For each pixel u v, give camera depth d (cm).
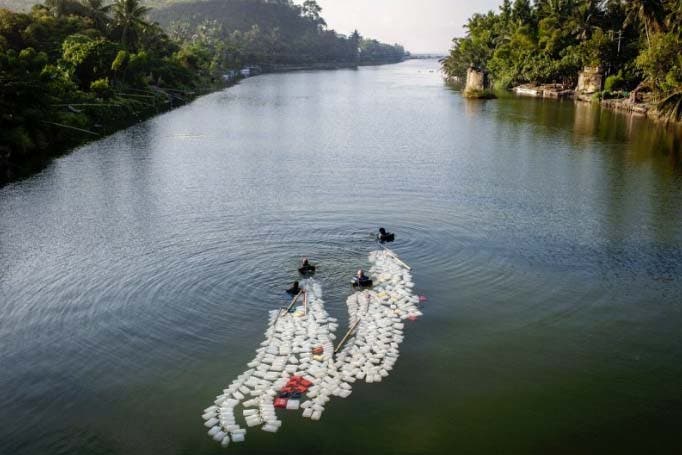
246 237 3850
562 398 2247
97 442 2002
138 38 15162
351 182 5497
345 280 3170
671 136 8356
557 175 5872
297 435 2023
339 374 2352
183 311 2862
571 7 15938
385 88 19200
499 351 2548
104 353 2514
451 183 5472
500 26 19100
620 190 5247
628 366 2459
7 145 6494
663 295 3086
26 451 1961
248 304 2920
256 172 5994
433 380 2336
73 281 3198
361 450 1961
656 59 10094
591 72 14200
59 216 4388
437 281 3200
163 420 2106
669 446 2005
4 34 11356
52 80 8944
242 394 2234
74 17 13725
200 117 10938
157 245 3731
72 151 7162
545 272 3353
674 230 4094
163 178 5712
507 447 1991
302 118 10844
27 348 2555
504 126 9600
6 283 3177
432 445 1991
